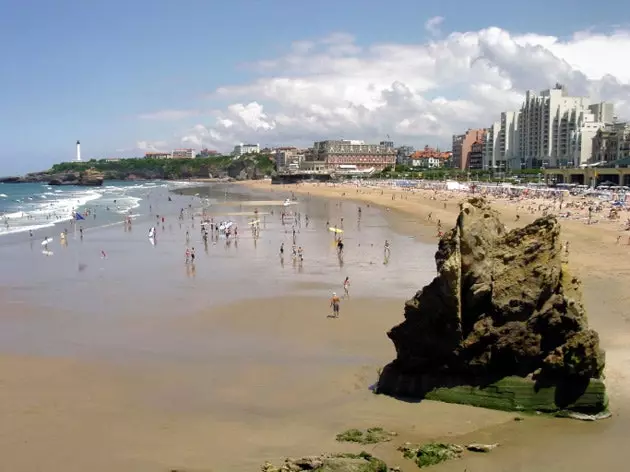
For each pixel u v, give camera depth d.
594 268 51.28
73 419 23.61
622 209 100.75
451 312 23.55
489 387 23.64
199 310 42.34
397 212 127.31
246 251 72.81
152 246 79.12
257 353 32.16
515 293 23.41
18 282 54.53
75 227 102.94
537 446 20.12
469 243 23.58
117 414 24.08
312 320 38.72
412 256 66.06
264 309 42.09
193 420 23.31
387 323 37.56
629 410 22.86
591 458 19.17
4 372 29.62
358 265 60.66
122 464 19.64
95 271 60.16
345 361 30.33
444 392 24.39
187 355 32.12
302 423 22.70
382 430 21.70
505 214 102.12
